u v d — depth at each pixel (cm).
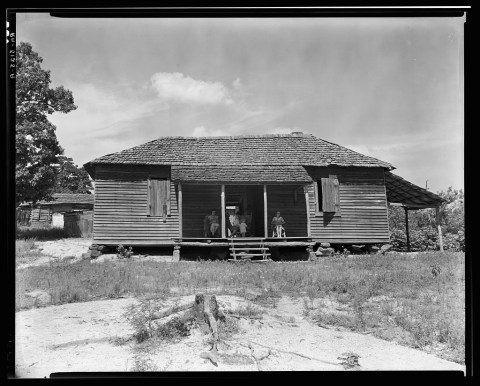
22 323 901
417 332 852
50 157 2686
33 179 2633
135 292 1203
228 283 1359
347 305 1100
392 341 823
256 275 1501
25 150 2630
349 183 2347
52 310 1017
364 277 1438
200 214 2266
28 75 2578
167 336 805
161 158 2228
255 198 2505
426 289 1274
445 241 2703
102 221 2123
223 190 2080
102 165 2162
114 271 1538
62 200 4003
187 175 2067
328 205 2305
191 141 2441
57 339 789
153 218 2178
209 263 1872
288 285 1313
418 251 2494
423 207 2430
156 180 2208
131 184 2180
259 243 2034
